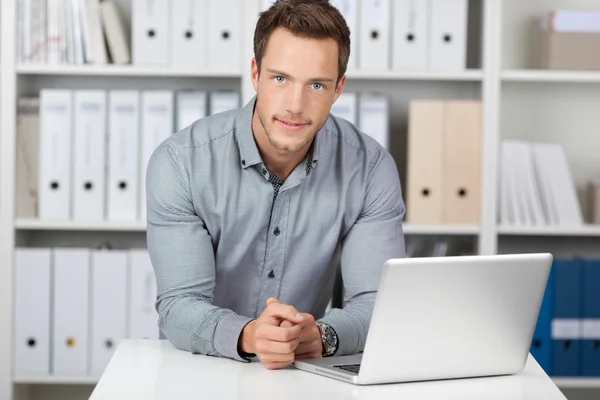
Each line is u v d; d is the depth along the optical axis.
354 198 2.20
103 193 3.58
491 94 3.57
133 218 3.59
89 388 4.03
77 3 3.56
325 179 2.18
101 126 3.56
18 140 3.59
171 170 2.08
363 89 3.94
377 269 2.17
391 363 1.66
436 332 1.67
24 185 3.60
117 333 3.61
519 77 3.59
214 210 2.12
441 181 3.59
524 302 1.74
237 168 2.13
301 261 2.22
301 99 1.83
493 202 3.59
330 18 1.85
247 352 1.83
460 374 1.74
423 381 1.72
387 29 3.57
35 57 3.56
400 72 3.54
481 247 3.60
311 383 1.68
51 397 4.02
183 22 3.55
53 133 3.56
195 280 2.03
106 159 3.59
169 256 2.04
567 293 3.65
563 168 3.68
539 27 3.96
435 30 3.57
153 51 3.56
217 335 1.85
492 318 1.71
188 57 3.56
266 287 2.24
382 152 2.27
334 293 3.20
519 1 3.96
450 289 1.64
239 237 2.17
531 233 3.66
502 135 4.01
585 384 3.67
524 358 1.79
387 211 2.22
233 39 3.55
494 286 1.69
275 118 1.86
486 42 3.57
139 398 1.55
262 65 1.88
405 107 3.94
